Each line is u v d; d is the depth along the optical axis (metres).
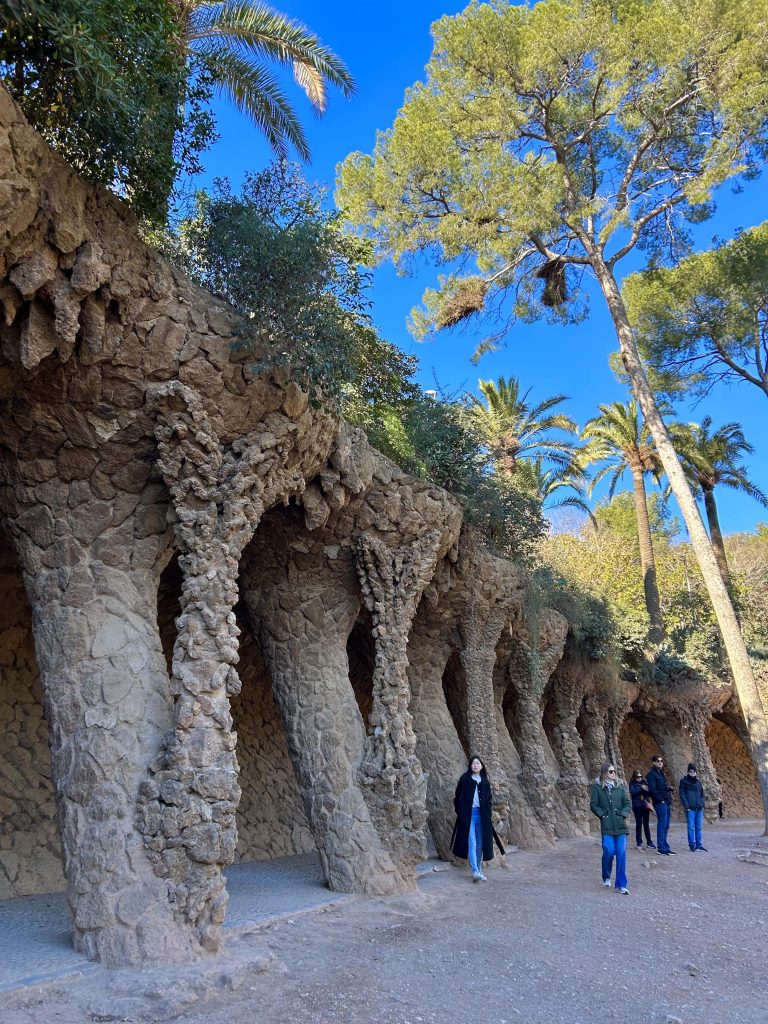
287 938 6.24
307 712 8.52
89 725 5.68
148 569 6.41
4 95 4.40
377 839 8.13
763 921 7.71
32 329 5.12
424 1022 4.45
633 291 20.62
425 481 9.59
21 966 4.95
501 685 14.19
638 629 20.58
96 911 5.21
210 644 5.96
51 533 6.12
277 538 8.52
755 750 14.97
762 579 28.59
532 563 14.53
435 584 11.10
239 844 10.74
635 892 9.09
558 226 15.84
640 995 5.16
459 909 7.81
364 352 11.83
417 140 14.92
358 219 16.03
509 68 14.84
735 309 19.14
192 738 5.65
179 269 6.29
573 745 16.30
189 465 6.14
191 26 10.59
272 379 6.52
